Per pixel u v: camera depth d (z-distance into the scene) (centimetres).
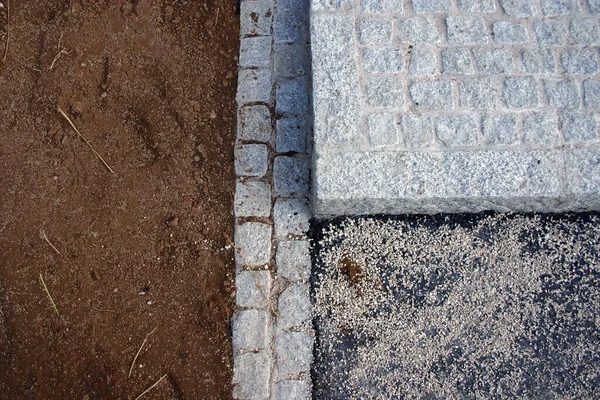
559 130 201
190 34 226
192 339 207
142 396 204
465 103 202
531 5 208
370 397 205
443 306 209
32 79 223
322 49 205
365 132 200
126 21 226
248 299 210
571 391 205
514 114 202
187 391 204
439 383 205
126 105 221
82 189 215
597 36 206
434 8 208
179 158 217
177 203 214
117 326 208
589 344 207
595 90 203
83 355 207
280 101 220
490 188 198
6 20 228
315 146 200
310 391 205
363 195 198
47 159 217
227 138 219
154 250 212
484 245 211
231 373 206
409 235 212
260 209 214
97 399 204
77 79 222
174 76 222
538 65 204
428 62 204
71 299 210
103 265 211
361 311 209
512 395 205
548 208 209
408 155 199
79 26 226
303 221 213
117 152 218
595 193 198
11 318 209
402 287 210
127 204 214
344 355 207
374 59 204
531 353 207
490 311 209
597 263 211
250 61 224
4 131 220
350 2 207
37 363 206
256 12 227
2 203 215
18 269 212
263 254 212
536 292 209
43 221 214
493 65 204
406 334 208
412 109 202
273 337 208
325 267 211
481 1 208
